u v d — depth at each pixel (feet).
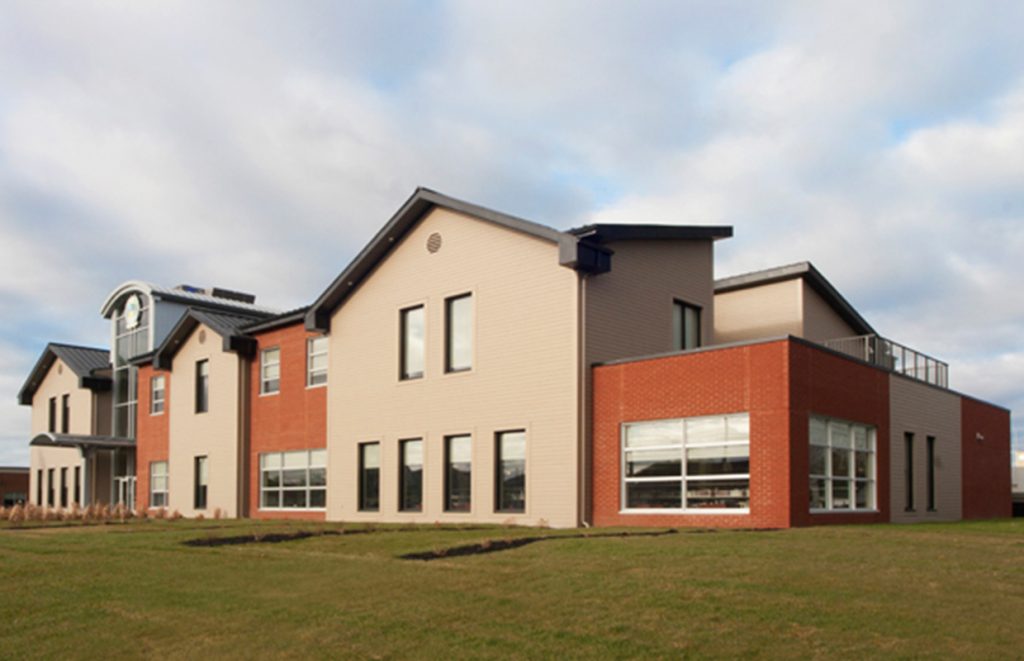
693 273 84.02
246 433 109.70
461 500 80.84
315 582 39.34
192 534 62.39
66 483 154.61
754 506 62.59
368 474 91.20
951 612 30.73
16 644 31.89
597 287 74.08
